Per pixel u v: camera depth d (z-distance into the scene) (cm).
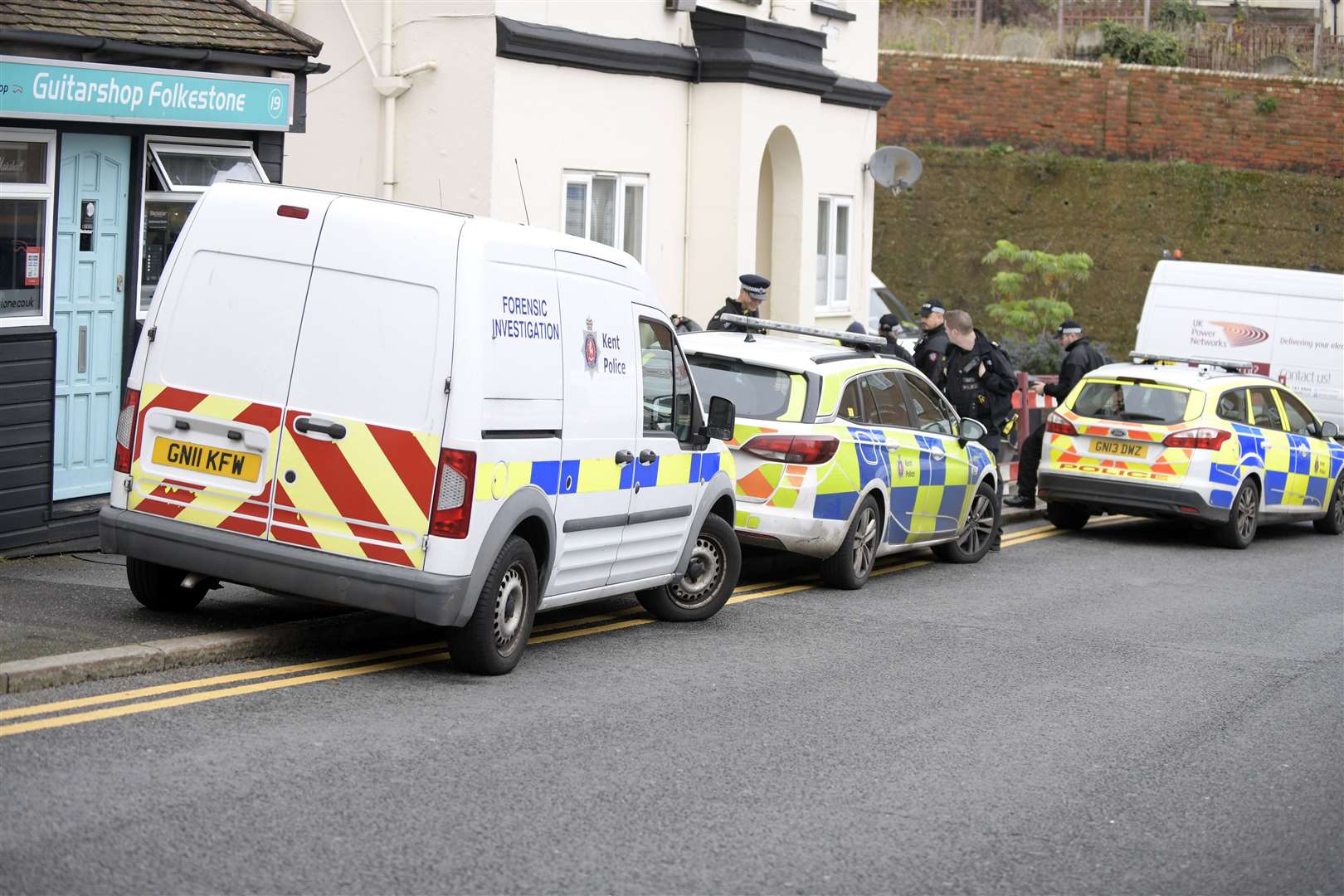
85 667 772
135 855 549
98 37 1087
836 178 2220
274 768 660
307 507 812
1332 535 1900
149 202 1184
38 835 561
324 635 900
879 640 1055
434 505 793
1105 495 1670
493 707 794
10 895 505
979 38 3406
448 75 1584
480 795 649
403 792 643
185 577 904
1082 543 1661
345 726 734
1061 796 706
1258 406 1750
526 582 864
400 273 805
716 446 1053
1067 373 1738
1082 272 2727
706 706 834
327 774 659
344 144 1620
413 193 1605
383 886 540
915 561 1451
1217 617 1226
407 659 886
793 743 769
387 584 796
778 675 924
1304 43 3400
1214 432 1647
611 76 1748
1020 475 1828
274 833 583
